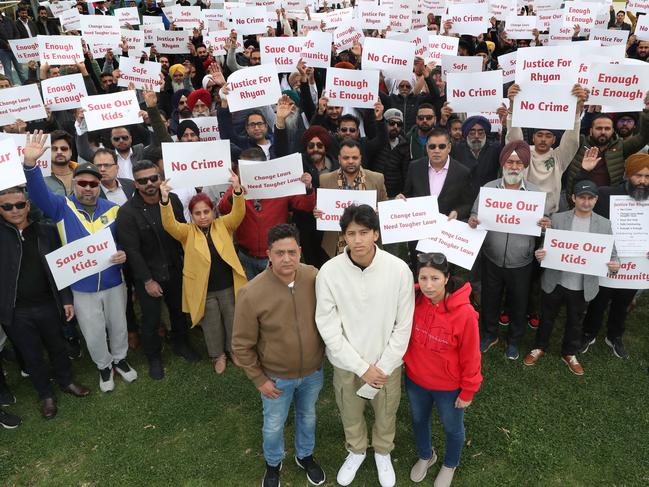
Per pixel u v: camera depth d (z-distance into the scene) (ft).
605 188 14.94
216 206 17.87
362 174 15.75
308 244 17.72
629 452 12.49
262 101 18.65
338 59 29.63
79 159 21.17
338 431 13.47
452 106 18.98
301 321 9.96
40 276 13.62
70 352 16.92
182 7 35.86
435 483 11.69
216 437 13.43
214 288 15.19
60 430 13.85
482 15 29.96
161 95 29.37
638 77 16.97
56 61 25.32
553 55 15.56
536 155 16.25
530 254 14.88
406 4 29.91
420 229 14.16
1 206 12.52
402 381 15.51
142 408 14.55
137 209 14.51
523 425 13.37
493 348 16.55
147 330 15.51
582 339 16.43
